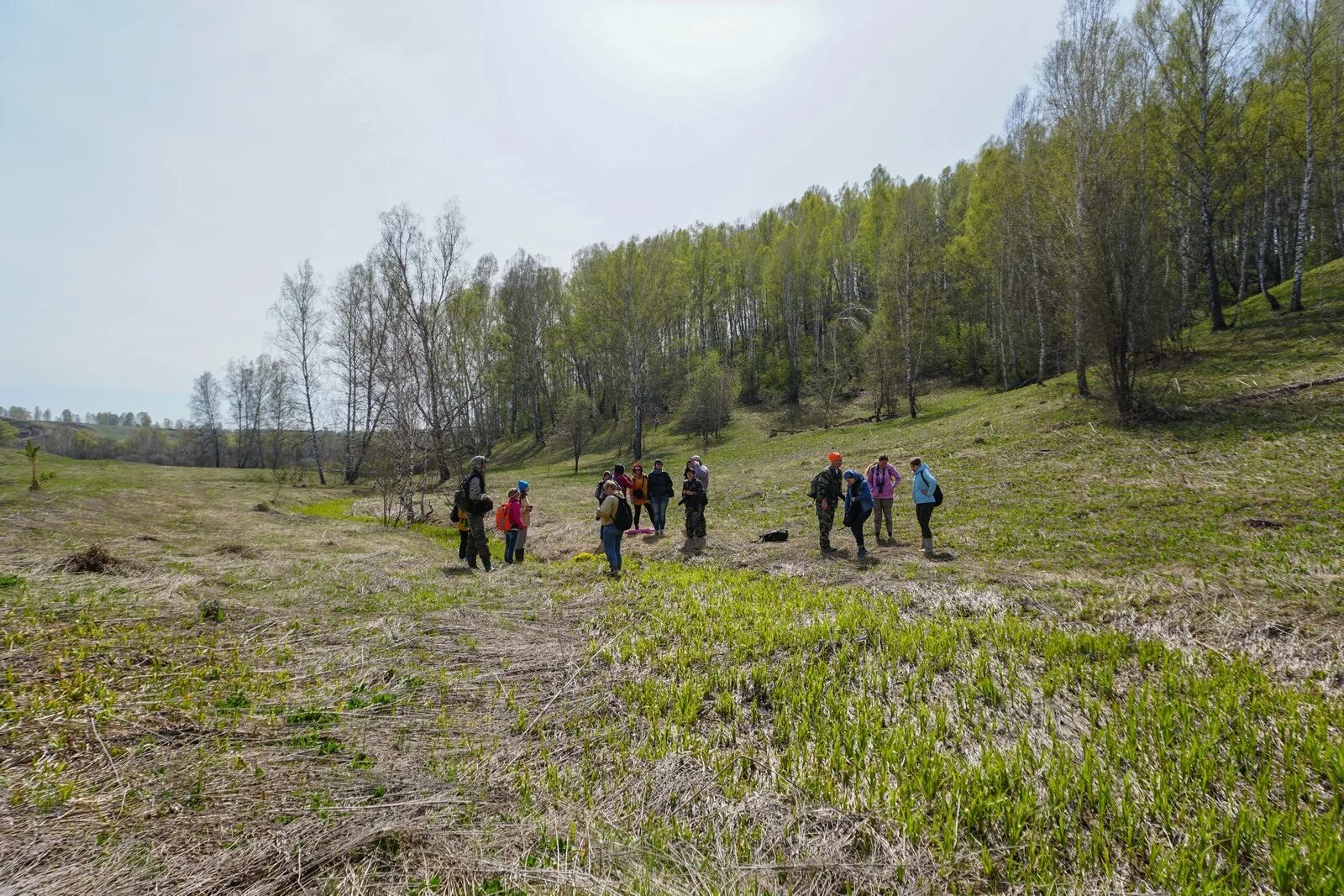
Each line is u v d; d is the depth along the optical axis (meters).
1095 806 3.88
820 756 4.54
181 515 18.09
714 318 65.88
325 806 3.66
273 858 3.16
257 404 66.38
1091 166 22.50
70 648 5.46
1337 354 19.84
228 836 3.31
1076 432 20.52
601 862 3.34
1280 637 6.51
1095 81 23.16
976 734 4.86
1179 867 3.25
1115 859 3.42
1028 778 4.16
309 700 5.10
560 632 7.51
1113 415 20.97
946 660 6.27
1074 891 3.13
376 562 12.21
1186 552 9.84
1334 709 4.84
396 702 5.23
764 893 3.12
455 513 12.32
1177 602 7.73
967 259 46.50
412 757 4.38
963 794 3.96
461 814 3.72
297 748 4.32
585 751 4.61
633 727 5.04
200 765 3.95
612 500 11.00
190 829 3.33
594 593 9.46
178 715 4.55
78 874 2.90
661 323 47.53
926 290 42.00
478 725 4.99
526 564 12.61
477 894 3.04
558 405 55.47
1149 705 5.17
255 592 8.30
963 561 10.71
